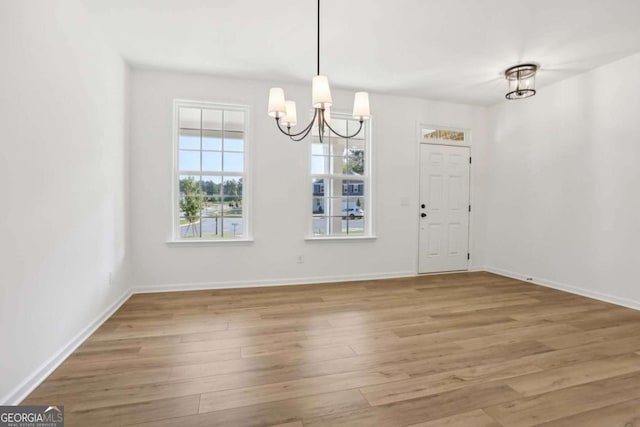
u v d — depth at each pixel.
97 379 1.83
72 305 2.20
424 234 4.58
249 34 2.79
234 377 1.86
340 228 4.30
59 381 1.81
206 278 3.74
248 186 3.84
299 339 2.39
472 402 1.63
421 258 4.57
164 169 3.58
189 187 3.77
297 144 3.98
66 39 2.12
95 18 2.53
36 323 1.79
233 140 3.88
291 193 3.97
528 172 4.19
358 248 4.27
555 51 3.06
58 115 2.02
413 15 2.50
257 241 3.88
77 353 2.15
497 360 2.08
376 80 3.81
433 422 1.48
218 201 3.86
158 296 3.45
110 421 1.47
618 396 1.69
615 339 2.41
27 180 1.72
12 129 1.60
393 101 4.36
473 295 3.57
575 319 2.83
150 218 3.56
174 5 2.37
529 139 4.18
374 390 1.74
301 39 2.88
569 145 3.69
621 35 2.77
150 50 3.07
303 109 3.98
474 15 2.50
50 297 1.93
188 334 2.47
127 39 2.85
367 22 2.60
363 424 1.47
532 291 3.74
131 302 3.24
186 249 3.66
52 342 1.95
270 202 3.90
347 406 1.60
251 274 3.88
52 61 1.95
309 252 4.07
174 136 3.63
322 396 1.68
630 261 3.14
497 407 1.60
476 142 4.80
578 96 3.60
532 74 3.48
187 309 3.04
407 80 3.81
